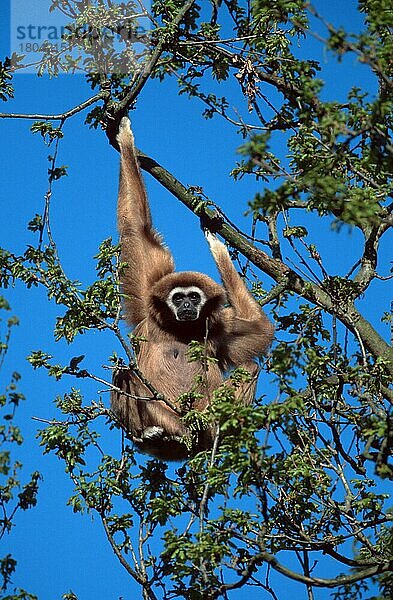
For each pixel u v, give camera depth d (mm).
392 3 12484
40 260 14914
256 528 13445
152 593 13758
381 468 12031
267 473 13195
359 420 14172
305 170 14188
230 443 12320
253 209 11469
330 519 13797
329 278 16359
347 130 11938
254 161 11289
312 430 14297
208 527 12734
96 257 14938
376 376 14711
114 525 14594
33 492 13164
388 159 12438
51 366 14305
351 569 13375
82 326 14078
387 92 12852
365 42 11516
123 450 15094
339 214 12586
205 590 12734
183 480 14117
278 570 12797
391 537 13086
